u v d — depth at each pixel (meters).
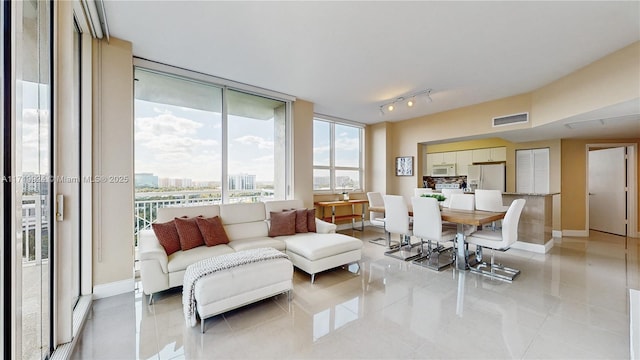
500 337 1.90
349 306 2.38
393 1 2.08
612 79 2.89
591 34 2.53
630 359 1.64
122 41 2.70
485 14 2.24
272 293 2.36
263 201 4.11
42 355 1.60
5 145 1.06
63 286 1.77
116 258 2.64
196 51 2.93
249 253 2.52
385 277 3.10
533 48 2.82
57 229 1.74
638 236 5.12
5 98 1.05
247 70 3.44
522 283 2.89
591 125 3.98
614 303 2.41
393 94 4.34
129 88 2.73
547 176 5.46
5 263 1.07
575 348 1.77
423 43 2.73
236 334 1.96
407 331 1.98
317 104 4.91
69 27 1.81
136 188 3.24
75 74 2.41
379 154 6.36
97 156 2.56
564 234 5.37
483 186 6.43
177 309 2.35
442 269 3.37
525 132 4.59
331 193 5.91
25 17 1.36
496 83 3.82
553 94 3.74
